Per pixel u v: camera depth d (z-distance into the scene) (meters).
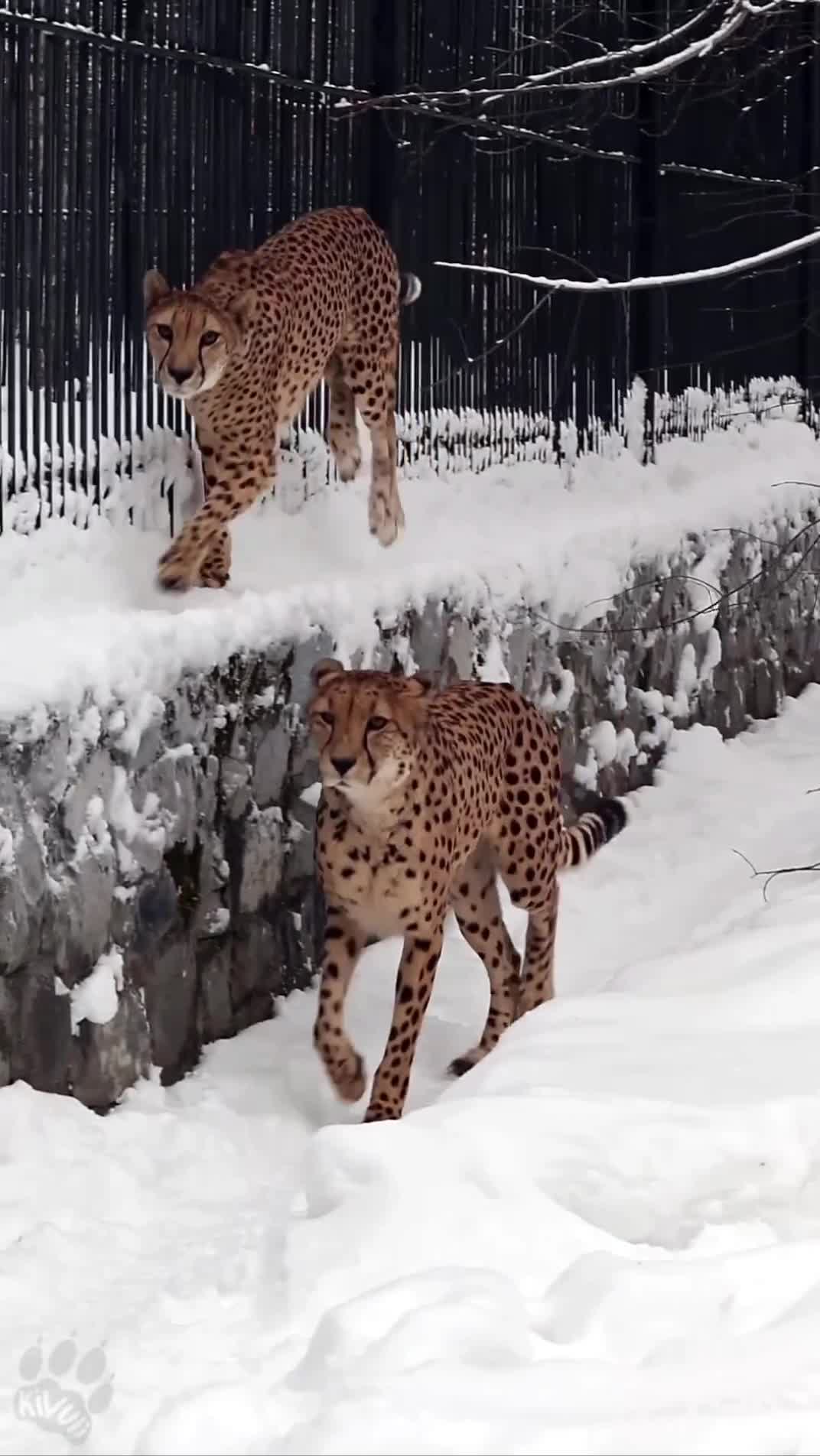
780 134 12.21
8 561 6.28
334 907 5.93
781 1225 4.20
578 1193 4.26
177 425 7.22
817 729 10.92
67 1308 4.17
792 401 11.77
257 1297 3.95
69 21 6.54
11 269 6.34
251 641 6.52
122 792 5.87
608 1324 3.65
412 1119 4.40
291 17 7.71
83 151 6.63
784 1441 3.18
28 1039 5.51
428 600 7.58
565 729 8.62
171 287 7.14
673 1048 5.05
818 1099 4.68
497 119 8.97
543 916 6.61
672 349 11.11
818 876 8.03
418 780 5.66
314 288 7.32
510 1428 3.19
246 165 7.53
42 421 6.53
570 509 9.52
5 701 5.37
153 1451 3.21
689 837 8.80
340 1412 3.21
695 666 10.06
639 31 10.39
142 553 6.89
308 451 7.98
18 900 5.41
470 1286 3.71
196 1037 6.27
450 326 8.94
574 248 9.92
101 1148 5.36
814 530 11.80
